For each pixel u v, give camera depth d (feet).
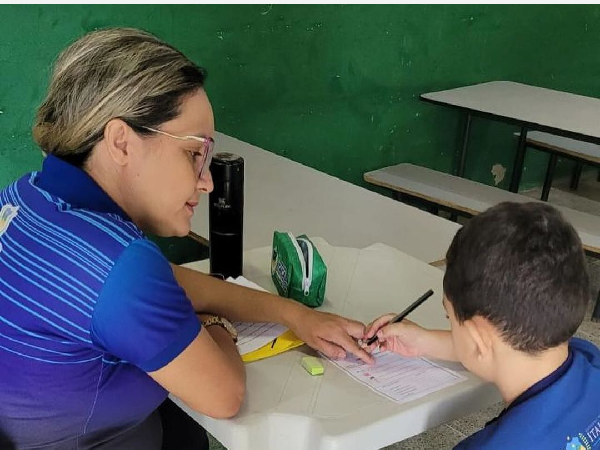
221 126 10.34
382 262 5.03
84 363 3.07
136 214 3.31
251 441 3.23
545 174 16.26
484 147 14.70
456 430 7.63
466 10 12.90
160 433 3.94
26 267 2.96
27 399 3.08
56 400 3.10
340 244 6.21
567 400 3.02
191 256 10.11
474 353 3.25
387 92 12.39
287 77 10.84
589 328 9.86
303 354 3.85
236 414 3.28
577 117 11.43
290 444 3.28
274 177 8.14
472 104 11.93
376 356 3.86
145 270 2.93
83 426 3.24
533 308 2.95
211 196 4.51
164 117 3.07
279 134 11.13
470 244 3.09
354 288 4.62
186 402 3.23
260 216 6.84
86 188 3.15
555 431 2.97
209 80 9.93
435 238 6.45
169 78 3.05
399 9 11.84
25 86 8.31
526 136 13.60
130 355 2.98
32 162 8.72
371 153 12.66
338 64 11.42
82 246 2.91
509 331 3.03
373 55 11.85
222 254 4.63
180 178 3.24
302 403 3.38
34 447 3.23
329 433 3.15
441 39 12.76
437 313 4.35
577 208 15.28
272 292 4.59
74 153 3.17
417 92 12.88
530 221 3.02
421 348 3.83
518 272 2.94
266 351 3.83
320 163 11.94
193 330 3.11
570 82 15.72
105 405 3.22
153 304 2.93
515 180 13.80
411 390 3.51
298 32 10.65
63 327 2.94
